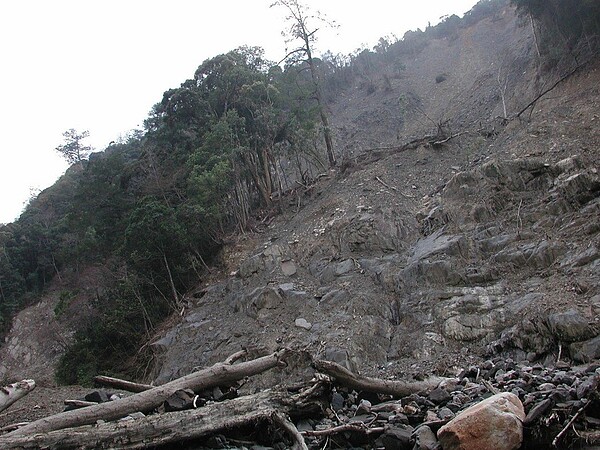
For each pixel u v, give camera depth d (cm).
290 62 2650
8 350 3562
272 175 2638
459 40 4938
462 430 496
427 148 2255
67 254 3369
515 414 514
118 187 2686
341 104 4419
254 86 2372
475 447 488
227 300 1859
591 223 1312
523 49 3262
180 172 2320
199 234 2195
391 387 730
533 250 1334
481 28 4916
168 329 1980
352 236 1777
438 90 3938
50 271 4003
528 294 1226
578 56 2144
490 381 731
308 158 2678
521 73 2853
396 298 1475
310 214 2100
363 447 584
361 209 1888
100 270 2492
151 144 2767
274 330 1528
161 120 2853
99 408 623
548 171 1548
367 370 1262
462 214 1595
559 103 1958
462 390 696
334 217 1947
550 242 1327
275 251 1889
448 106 3434
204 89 2612
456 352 1230
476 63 3984
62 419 595
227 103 2502
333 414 663
